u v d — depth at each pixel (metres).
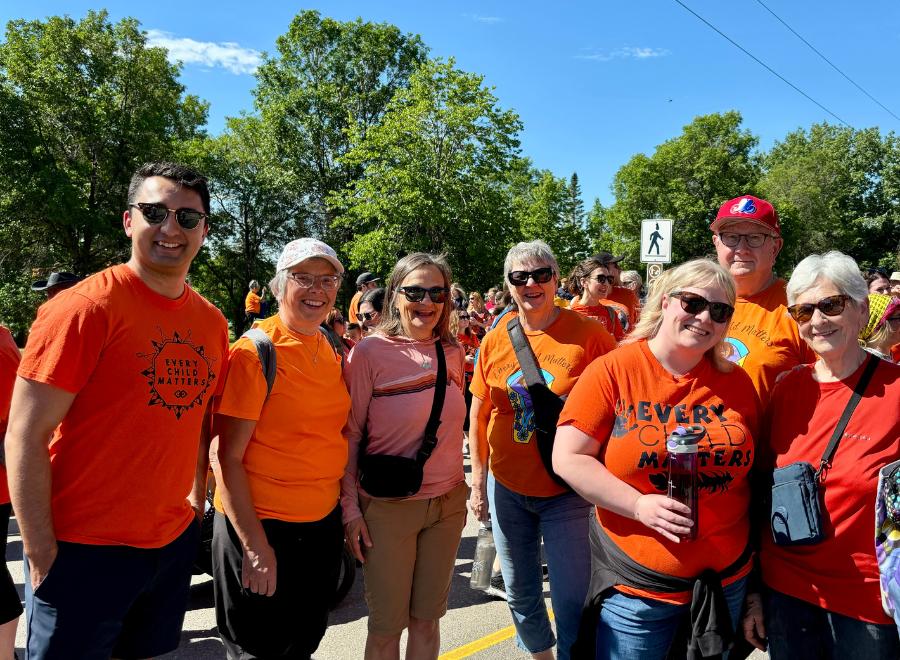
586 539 2.68
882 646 1.93
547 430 2.72
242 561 2.34
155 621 2.21
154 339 2.04
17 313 23.67
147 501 2.05
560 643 2.75
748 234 2.80
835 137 54.44
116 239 27.72
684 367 2.09
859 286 1.98
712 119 45.03
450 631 3.67
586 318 2.96
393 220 28.06
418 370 2.72
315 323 2.50
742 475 2.04
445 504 2.73
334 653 3.39
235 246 35.34
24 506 1.84
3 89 25.81
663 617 2.03
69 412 1.96
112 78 28.95
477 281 28.27
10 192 25.02
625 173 44.19
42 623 1.94
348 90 35.34
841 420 1.99
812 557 2.00
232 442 2.31
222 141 35.66
